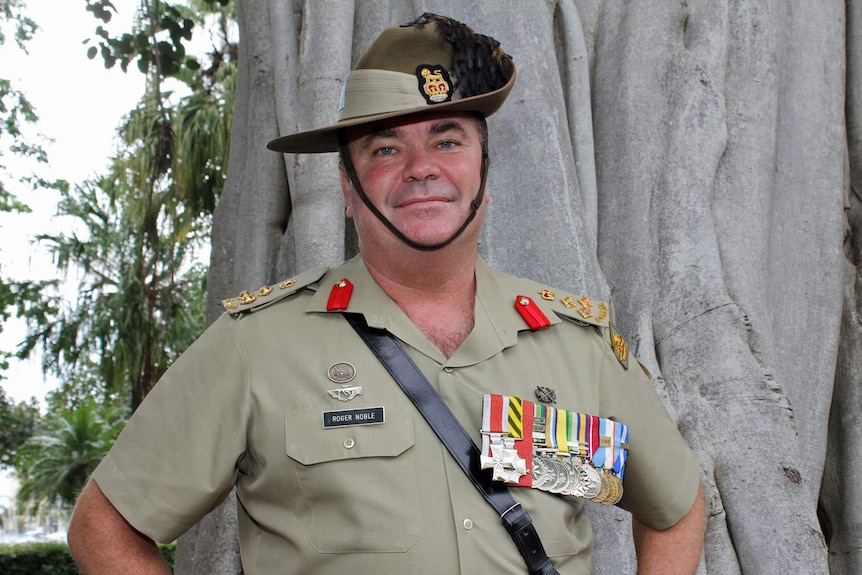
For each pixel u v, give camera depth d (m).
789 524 2.92
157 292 10.57
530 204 3.03
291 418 1.87
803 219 3.66
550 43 3.29
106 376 11.43
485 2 3.24
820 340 3.56
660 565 2.16
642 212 3.34
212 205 9.26
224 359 1.93
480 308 2.03
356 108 2.05
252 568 1.90
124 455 1.91
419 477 1.83
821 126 3.76
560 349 2.07
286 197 3.61
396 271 2.03
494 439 1.86
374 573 1.78
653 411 2.17
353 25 3.42
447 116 2.03
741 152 3.55
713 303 3.20
